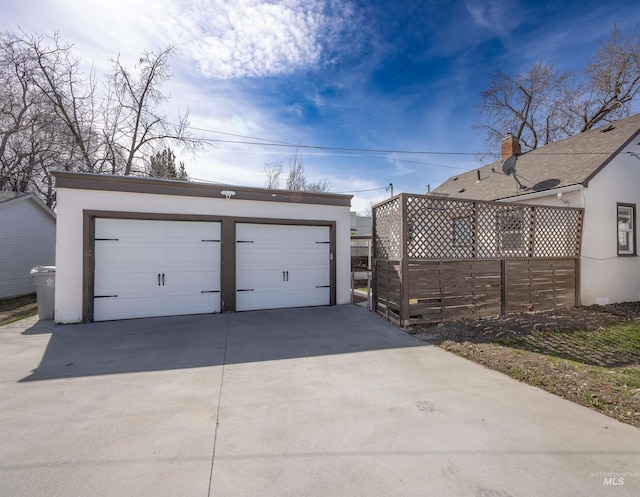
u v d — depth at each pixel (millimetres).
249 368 3902
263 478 1979
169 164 17219
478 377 3635
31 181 15578
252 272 7566
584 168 8445
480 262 6477
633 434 2455
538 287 7121
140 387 3340
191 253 7090
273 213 7691
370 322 6367
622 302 8406
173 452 2236
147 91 15906
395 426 2580
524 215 7074
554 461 2133
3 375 3668
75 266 6273
